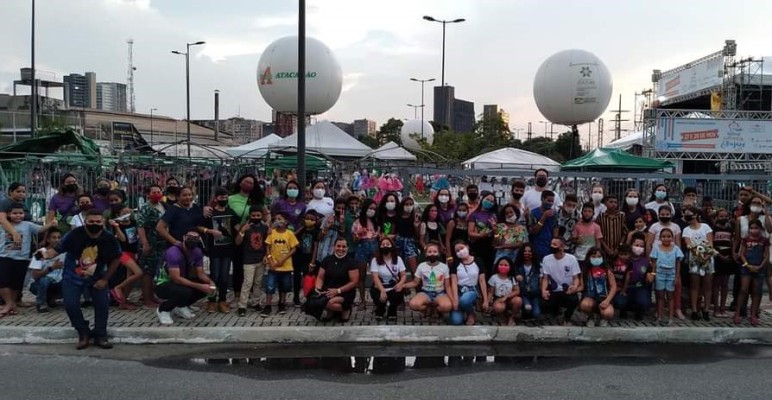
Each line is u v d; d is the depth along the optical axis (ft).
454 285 26.86
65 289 23.66
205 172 42.96
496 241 29.09
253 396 18.28
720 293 30.30
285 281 28.53
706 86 98.32
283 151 64.85
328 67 68.59
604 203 31.30
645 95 133.49
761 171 76.02
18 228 27.68
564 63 76.38
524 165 82.74
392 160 76.28
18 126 166.71
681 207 32.24
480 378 20.43
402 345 24.97
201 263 26.94
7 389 18.62
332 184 44.91
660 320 27.71
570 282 27.27
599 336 25.96
